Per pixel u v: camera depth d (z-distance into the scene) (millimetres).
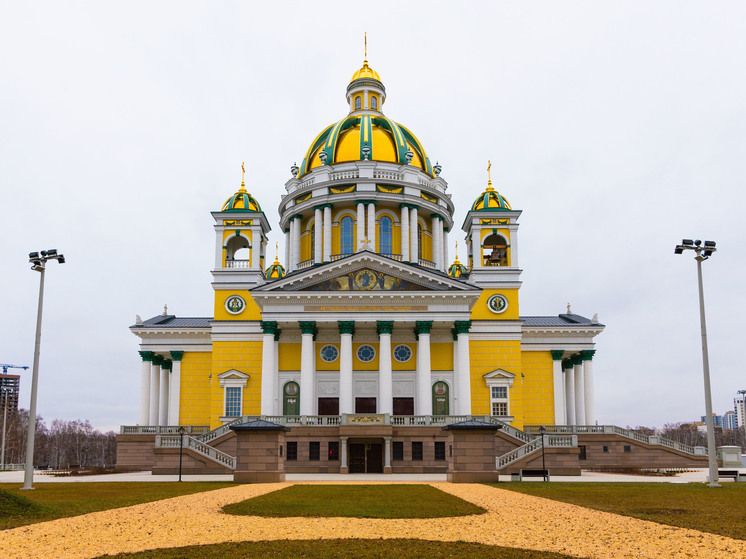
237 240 77812
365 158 83438
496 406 70312
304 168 90062
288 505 27562
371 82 94562
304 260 85438
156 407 81250
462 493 33312
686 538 19656
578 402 81188
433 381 68438
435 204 85875
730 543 18875
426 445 58469
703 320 41156
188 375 80062
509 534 20750
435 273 67875
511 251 75062
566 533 20812
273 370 67000
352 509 26219
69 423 184625
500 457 52406
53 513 24734
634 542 19203
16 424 138625
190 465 55344
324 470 57594
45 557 17297
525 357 80312
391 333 69125
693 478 48469
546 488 36406
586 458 65188
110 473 62688
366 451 58781
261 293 66188
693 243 42406
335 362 68812
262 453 42875
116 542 19328
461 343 66000
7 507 24078
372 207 81188
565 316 85688
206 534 20688
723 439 178250
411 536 20453
